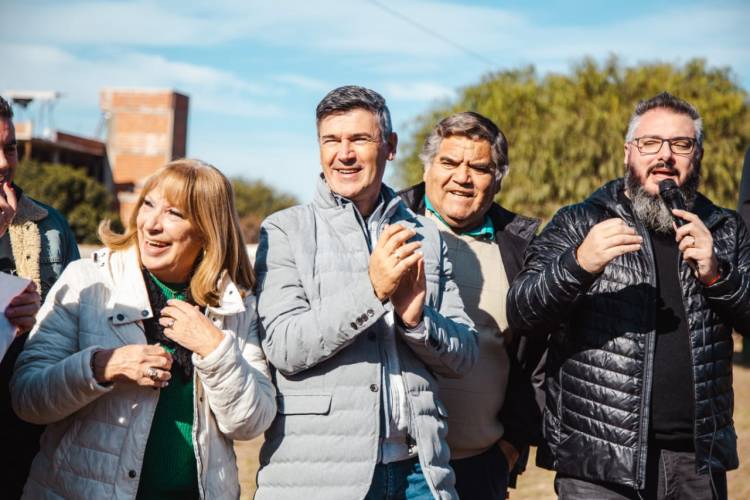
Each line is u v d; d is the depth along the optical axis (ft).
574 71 75.05
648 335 10.32
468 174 12.09
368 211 10.52
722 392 10.56
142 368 8.27
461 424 11.72
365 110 10.13
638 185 10.95
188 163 9.24
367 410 9.34
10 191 9.82
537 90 75.36
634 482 10.08
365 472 9.18
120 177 141.49
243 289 9.56
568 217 11.40
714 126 69.87
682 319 10.54
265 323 9.56
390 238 9.07
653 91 72.54
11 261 10.69
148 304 9.02
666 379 10.41
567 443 10.58
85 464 8.64
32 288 8.63
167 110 142.00
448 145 12.16
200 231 9.14
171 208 9.01
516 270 12.39
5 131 9.73
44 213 11.06
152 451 8.86
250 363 9.47
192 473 9.00
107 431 8.66
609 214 11.16
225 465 9.19
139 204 9.20
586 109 72.38
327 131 10.15
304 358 9.19
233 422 8.87
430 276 10.39
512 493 22.06
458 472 11.86
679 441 10.52
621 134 70.33
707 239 10.00
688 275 10.59
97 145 139.95
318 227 10.11
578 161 70.49
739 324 10.34
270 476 9.40
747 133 69.36
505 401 12.25
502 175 12.42
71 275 9.20
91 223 102.22
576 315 10.71
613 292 10.52
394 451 9.66
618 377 10.32
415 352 9.80
